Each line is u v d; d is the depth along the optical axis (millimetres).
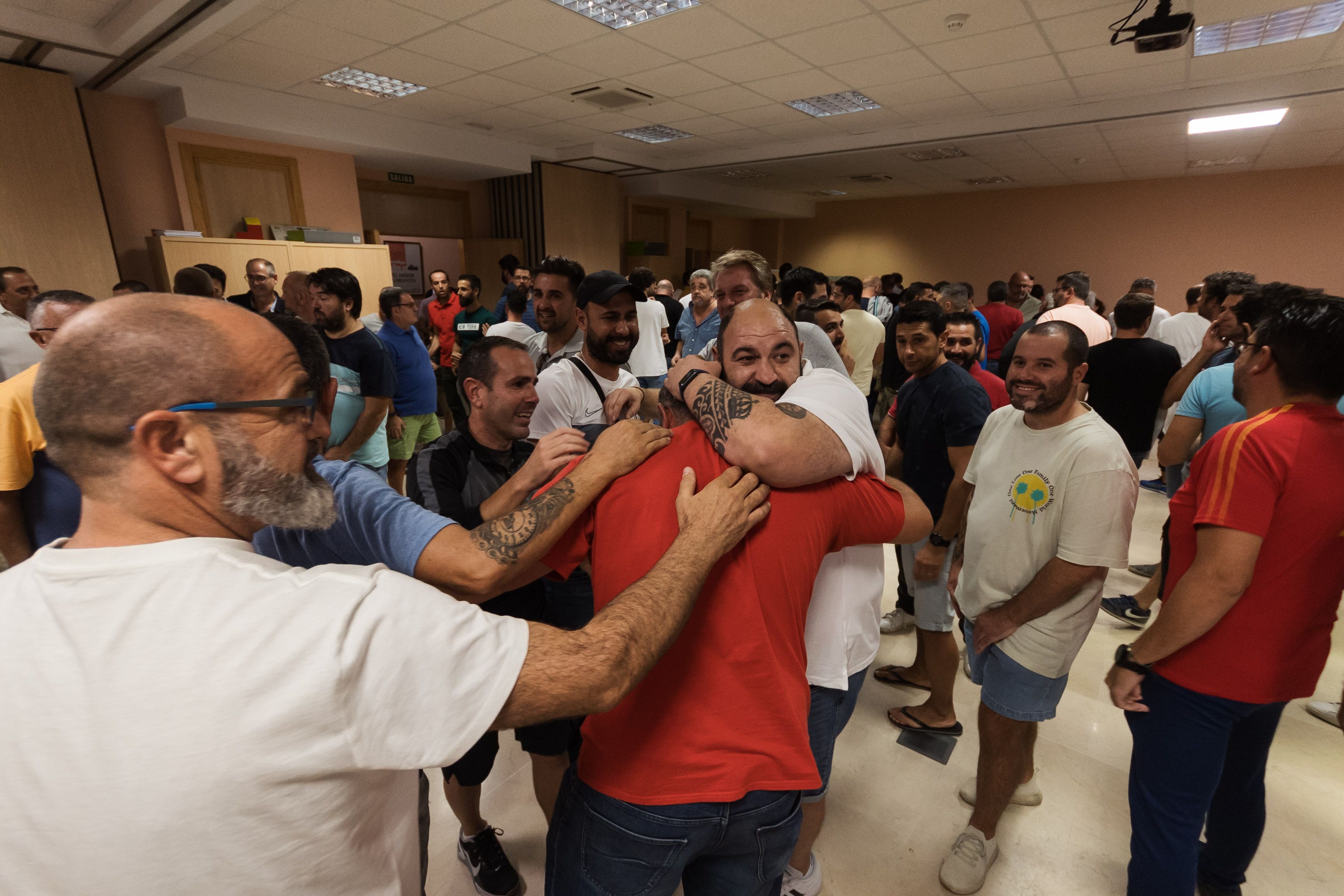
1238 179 8664
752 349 861
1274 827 1679
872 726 2088
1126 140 6797
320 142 6324
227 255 5527
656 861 758
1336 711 2070
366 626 476
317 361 801
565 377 2010
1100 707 2164
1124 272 9766
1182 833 1178
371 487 844
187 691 432
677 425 934
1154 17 3602
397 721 483
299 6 3895
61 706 426
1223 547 1014
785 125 6945
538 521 748
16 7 3986
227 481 507
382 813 575
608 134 7590
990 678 1473
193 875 438
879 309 6770
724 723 745
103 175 5461
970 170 8820
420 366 3686
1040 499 1368
